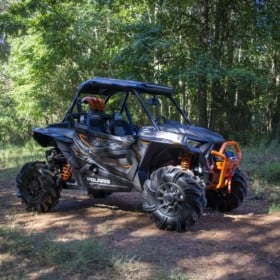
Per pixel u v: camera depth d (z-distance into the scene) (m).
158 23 16.08
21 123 23.39
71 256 4.65
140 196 7.93
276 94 21.66
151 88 6.38
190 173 5.73
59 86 20.66
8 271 4.37
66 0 17.48
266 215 6.52
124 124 6.69
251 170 10.13
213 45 17.16
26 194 6.82
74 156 6.67
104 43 17.89
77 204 7.29
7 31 16.52
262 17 17.23
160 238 5.38
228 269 4.46
